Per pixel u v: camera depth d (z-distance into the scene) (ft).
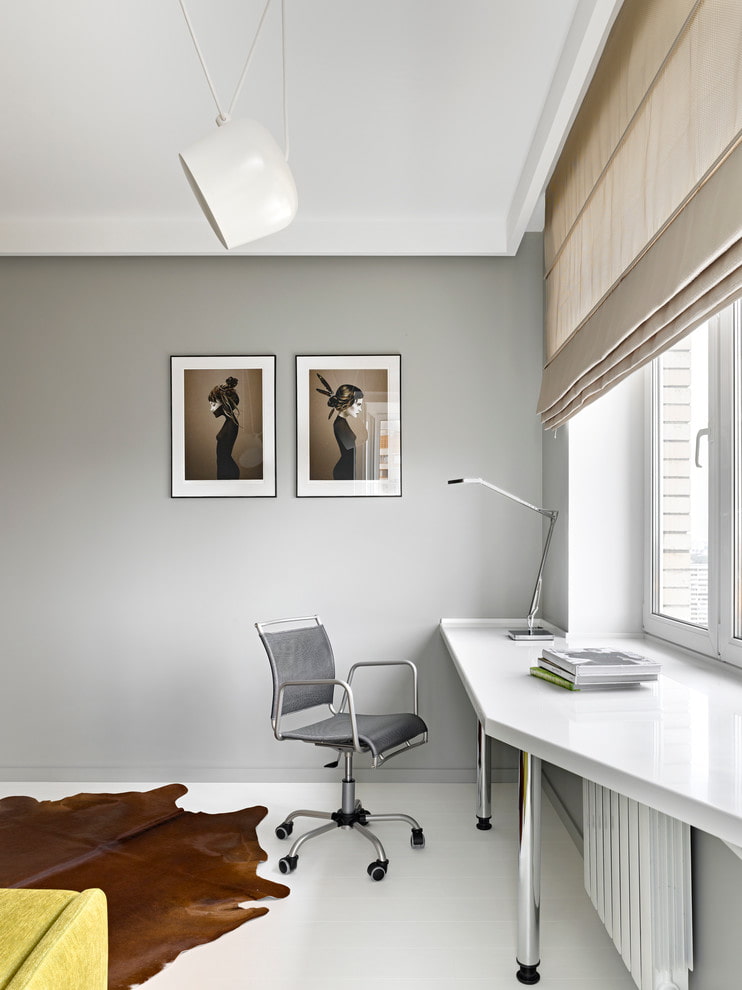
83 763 11.57
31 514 11.68
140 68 7.40
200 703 11.58
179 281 11.75
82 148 9.04
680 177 4.98
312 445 11.66
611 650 7.39
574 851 8.96
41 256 11.64
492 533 11.63
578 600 9.95
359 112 8.25
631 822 5.70
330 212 10.99
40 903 4.04
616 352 6.81
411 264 11.76
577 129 8.12
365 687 11.59
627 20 6.10
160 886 8.12
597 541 9.94
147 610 11.63
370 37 6.93
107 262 11.76
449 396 11.72
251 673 11.57
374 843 8.54
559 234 9.26
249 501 11.66
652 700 6.11
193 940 7.06
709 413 7.20
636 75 5.90
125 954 6.83
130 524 11.68
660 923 5.33
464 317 11.73
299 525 11.66
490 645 9.30
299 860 8.77
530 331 11.71
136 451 11.70
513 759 11.61
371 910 7.63
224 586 11.63
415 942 7.06
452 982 6.44
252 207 5.25
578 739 4.97
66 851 9.04
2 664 11.62
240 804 10.60
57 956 3.51
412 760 11.59
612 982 6.43
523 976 6.43
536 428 11.68
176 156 9.26
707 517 7.51
